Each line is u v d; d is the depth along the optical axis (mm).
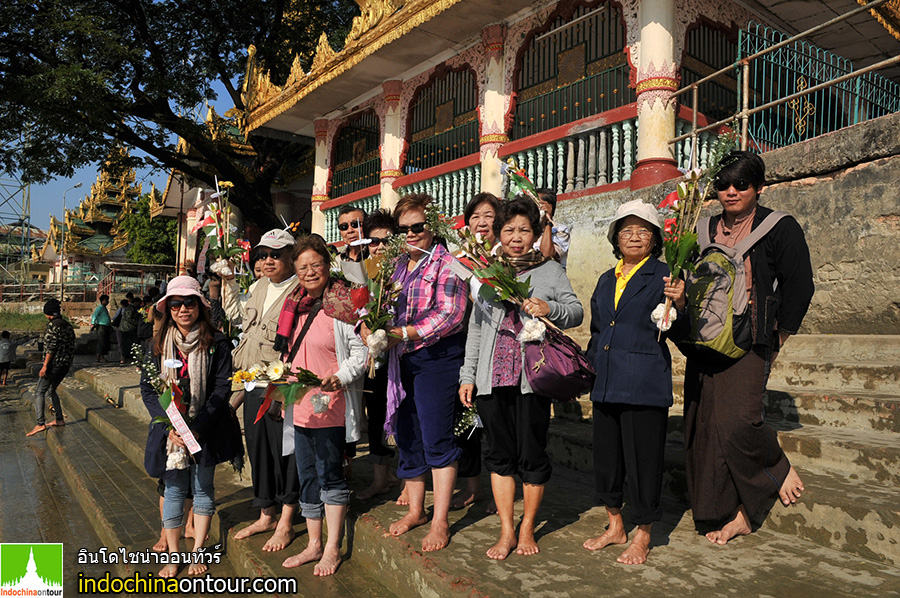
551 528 3178
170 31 15484
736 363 2818
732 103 8078
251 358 3676
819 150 5129
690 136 6461
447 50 9898
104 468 6523
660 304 2656
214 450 3576
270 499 3758
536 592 2369
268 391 3156
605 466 2854
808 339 4730
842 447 3170
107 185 51531
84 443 7844
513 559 2736
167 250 34156
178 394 3367
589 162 7566
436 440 3074
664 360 2740
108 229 52812
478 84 9391
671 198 2824
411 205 3434
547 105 8508
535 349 2770
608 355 2779
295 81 12195
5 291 37594
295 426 3316
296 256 3379
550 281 2980
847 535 2701
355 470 4711
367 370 3340
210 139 15469
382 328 3154
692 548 2820
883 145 4664
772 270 2838
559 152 8016
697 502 2893
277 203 18516
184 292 3418
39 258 54062
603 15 7816
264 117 13453
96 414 9047
